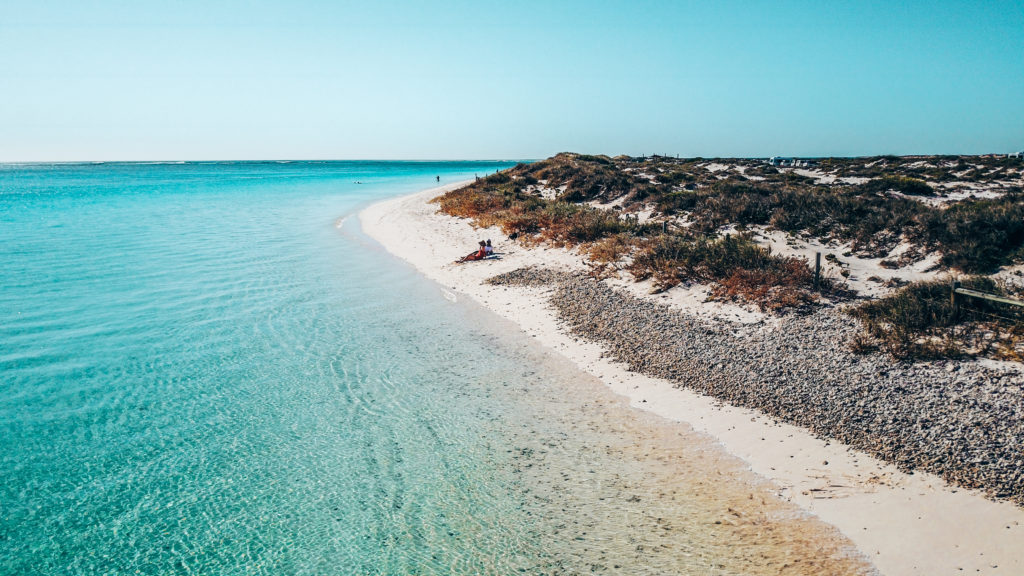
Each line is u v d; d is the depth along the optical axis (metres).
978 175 41.06
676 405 12.20
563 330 17.17
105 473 10.02
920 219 20.09
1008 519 7.93
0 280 22.86
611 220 28.02
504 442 10.94
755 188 34.91
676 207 32.28
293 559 7.95
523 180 53.66
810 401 11.54
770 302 16.34
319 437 11.20
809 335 14.32
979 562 7.27
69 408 12.34
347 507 9.05
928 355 12.31
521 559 7.80
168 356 15.39
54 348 15.76
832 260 19.62
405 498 9.25
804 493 8.99
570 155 70.44
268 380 13.90
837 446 10.11
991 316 13.16
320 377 14.09
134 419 11.92
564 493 9.27
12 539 8.36
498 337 17.02
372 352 15.82
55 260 27.05
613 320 17.22
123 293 21.48
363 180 120.94
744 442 10.57
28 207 53.16
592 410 12.21
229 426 11.65
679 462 10.11
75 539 8.38
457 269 25.70
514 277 23.14
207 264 27.03
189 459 10.45
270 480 9.80
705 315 16.58
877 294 16.41
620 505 8.92
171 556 8.04
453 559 7.85
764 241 23.02
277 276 24.83
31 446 10.84
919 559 7.45
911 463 9.36
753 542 7.99
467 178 129.12
